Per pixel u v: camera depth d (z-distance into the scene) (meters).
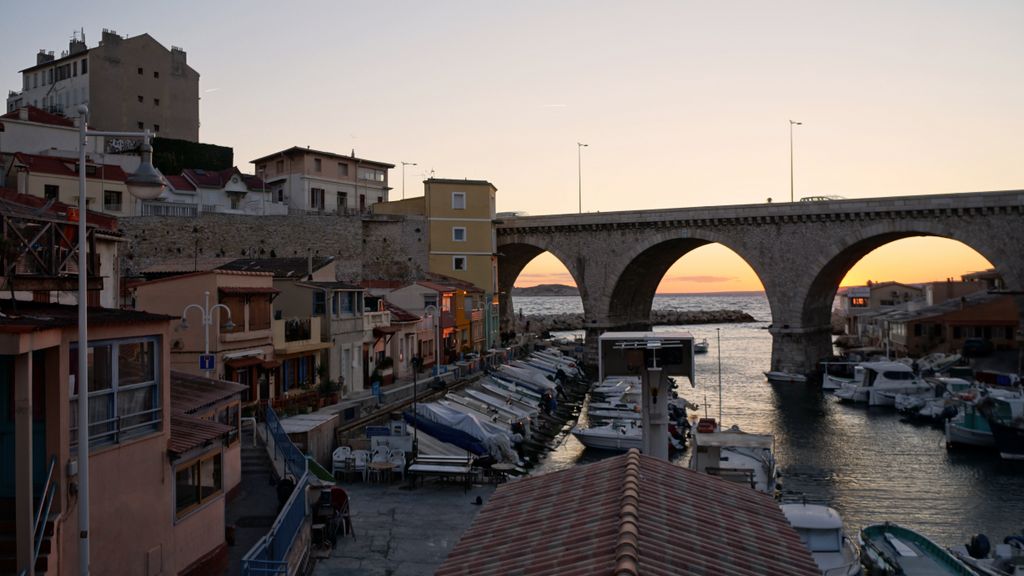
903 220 71.75
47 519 13.07
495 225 92.19
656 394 24.02
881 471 42.12
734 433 36.44
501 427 42.62
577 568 9.11
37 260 17.27
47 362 13.70
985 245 67.75
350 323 46.91
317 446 33.62
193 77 96.81
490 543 11.10
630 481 12.09
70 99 90.50
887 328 96.06
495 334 87.38
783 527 12.00
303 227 76.00
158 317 16.69
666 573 8.85
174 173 83.31
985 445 46.66
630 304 99.19
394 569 22.36
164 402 16.86
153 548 16.33
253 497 24.98
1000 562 23.94
